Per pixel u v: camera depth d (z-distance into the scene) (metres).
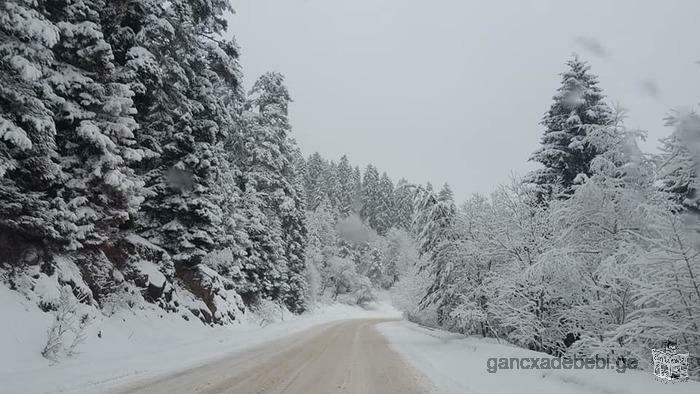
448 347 17.62
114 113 13.77
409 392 8.78
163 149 19.12
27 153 11.42
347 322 43.59
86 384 8.17
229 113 24.67
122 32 15.58
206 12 19.67
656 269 9.38
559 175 22.27
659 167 11.45
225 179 24.86
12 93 10.30
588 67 23.06
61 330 10.82
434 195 23.42
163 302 18.08
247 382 9.30
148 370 10.20
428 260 23.27
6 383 7.58
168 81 17.41
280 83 39.75
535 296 15.34
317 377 10.36
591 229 13.23
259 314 31.78
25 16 9.84
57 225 12.62
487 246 19.08
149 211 19.98
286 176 39.75
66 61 13.38
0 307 10.05
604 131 13.46
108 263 15.30
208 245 21.12
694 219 9.58
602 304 11.84
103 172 13.62
